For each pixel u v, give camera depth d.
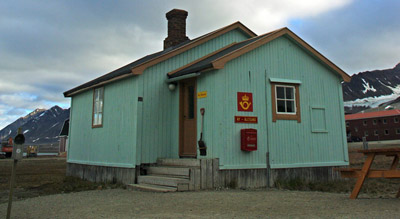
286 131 9.58
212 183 8.20
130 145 9.48
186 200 6.30
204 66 8.75
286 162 9.39
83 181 11.48
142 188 8.14
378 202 5.68
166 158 9.55
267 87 9.51
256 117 9.16
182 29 13.79
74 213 5.46
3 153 36.78
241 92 9.03
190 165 8.42
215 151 8.48
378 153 5.99
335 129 10.50
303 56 10.34
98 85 11.65
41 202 6.86
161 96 9.90
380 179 10.24
